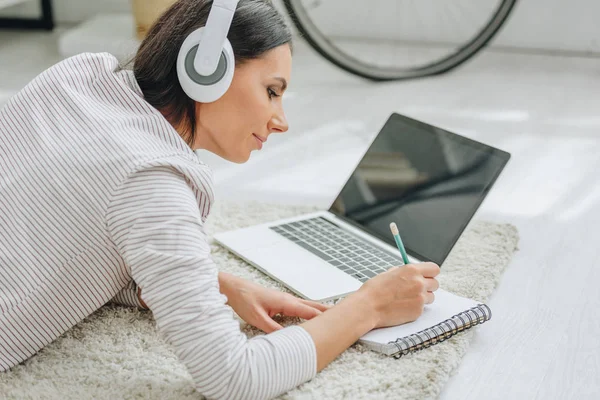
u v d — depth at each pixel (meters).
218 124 1.06
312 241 1.45
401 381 1.06
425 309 1.21
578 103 2.51
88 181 0.98
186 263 0.93
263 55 1.04
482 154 1.40
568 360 1.19
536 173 1.97
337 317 1.06
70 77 1.08
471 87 2.66
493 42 3.05
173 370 1.10
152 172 0.96
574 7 2.93
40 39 3.07
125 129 1.00
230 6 1.00
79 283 1.05
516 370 1.15
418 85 2.69
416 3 3.04
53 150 1.01
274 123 1.09
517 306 1.34
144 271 0.93
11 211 1.03
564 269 1.49
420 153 1.49
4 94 2.46
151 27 1.08
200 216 1.04
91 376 1.08
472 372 1.14
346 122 2.34
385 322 1.13
